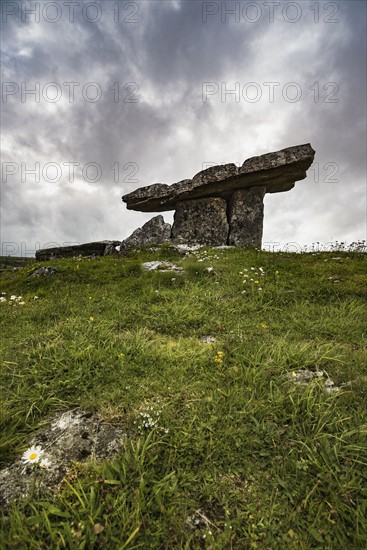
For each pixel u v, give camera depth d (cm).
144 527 217
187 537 215
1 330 608
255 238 1856
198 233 1933
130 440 289
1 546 201
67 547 206
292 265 1108
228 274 1000
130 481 249
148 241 2062
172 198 2044
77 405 357
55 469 270
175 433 299
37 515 221
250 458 279
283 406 340
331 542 208
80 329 568
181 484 253
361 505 228
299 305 736
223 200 1988
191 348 500
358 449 273
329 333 564
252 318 668
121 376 409
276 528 219
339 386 380
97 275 1105
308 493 239
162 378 402
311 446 283
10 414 331
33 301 861
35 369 421
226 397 362
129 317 667
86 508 225
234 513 233
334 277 916
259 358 445
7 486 252
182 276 998
